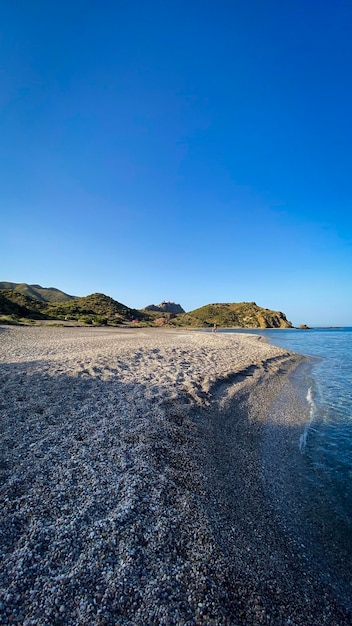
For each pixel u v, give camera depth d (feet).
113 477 18.28
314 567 15.03
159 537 14.25
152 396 33.30
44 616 10.25
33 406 27.53
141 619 10.59
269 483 22.26
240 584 12.83
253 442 29.09
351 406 42.60
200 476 20.57
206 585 12.34
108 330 159.74
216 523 16.28
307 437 31.50
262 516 18.24
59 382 34.76
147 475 18.97
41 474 17.89
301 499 20.79
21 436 22.16
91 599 10.99
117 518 14.92
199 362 56.85
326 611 12.67
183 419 29.09
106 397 31.60
